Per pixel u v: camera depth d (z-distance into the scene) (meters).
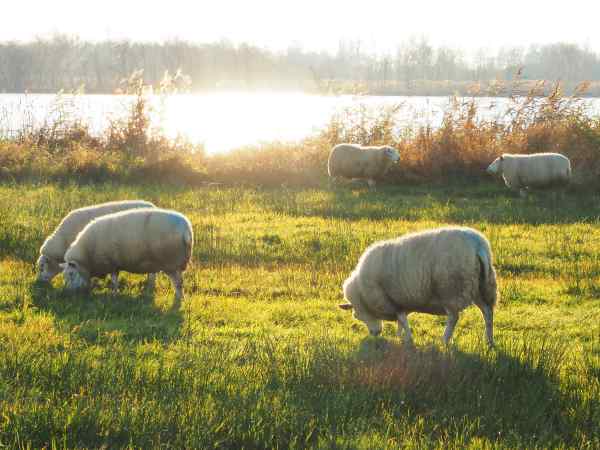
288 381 6.95
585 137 22.22
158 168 22.33
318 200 19.31
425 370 6.98
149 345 8.14
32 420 5.76
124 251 10.09
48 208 16.45
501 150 22.64
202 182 22.22
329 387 6.86
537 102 24.94
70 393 6.50
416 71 100.75
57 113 32.91
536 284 11.30
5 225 14.19
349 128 26.28
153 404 6.16
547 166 19.44
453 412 6.27
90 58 95.25
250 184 22.14
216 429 5.76
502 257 13.02
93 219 11.33
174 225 9.94
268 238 14.50
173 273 10.20
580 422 6.12
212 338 8.52
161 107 25.86
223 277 11.72
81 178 21.91
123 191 19.73
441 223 16.12
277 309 9.93
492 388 6.76
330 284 11.38
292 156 23.59
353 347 8.05
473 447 5.55
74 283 10.25
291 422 5.93
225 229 15.34
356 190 21.25
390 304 8.09
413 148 23.31
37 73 80.81
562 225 16.20
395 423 6.01
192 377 6.93
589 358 7.72
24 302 9.94
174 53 100.44
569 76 110.50
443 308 7.75
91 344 8.21
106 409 6.04
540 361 7.25
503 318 9.54
